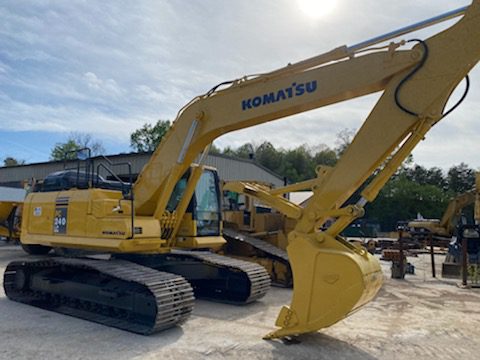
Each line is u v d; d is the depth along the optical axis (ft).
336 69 17.31
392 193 157.99
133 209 22.34
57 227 25.77
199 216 26.12
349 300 15.83
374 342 18.69
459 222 62.49
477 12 14.84
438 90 15.28
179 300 19.62
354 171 16.52
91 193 24.04
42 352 16.63
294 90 18.33
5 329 19.79
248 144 223.10
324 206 17.12
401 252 40.04
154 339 18.44
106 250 22.95
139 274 20.54
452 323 22.56
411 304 27.63
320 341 18.45
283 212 18.63
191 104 22.03
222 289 27.25
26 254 48.49
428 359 16.80
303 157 212.23
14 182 95.96
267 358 16.19
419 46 15.65
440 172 223.10
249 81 19.71
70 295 23.53
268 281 26.63
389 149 16.07
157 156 23.50
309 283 16.79
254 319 22.17
